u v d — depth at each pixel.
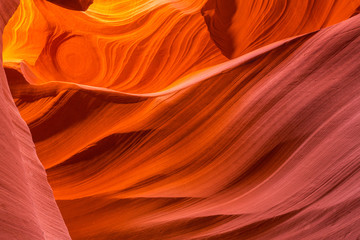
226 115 9.27
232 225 6.09
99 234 7.24
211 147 8.97
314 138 7.14
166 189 8.42
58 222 2.96
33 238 1.56
